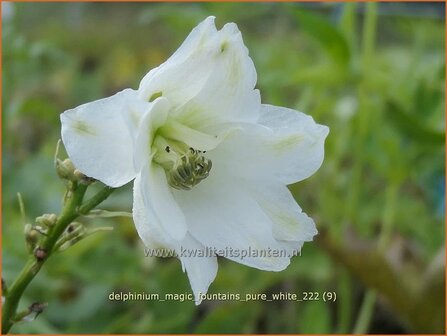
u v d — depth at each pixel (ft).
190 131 0.34
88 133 0.31
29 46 0.66
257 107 0.34
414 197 0.86
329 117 0.78
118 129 0.31
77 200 0.34
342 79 0.64
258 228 0.35
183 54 0.32
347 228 0.58
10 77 0.67
